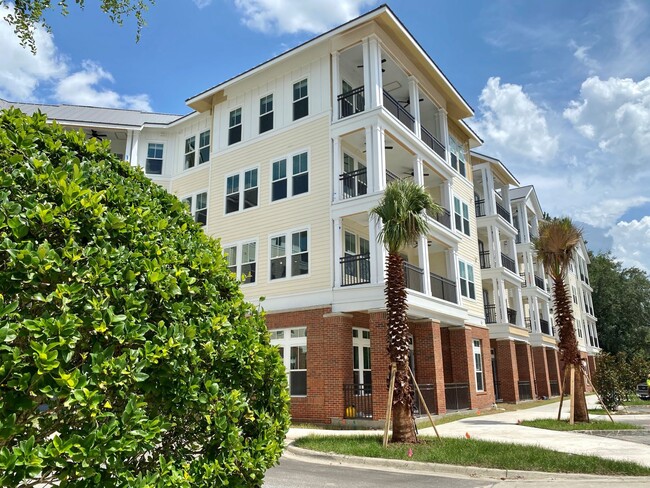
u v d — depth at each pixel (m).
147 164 24.86
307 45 19.59
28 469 2.28
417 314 17.50
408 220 11.86
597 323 59.62
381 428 15.22
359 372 18.05
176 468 3.02
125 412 2.65
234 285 4.09
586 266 57.69
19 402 2.35
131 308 2.90
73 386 2.46
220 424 3.22
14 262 2.55
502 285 28.09
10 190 2.88
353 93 18.91
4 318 2.42
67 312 2.57
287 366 17.80
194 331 3.21
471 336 21.94
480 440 11.84
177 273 3.40
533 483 8.26
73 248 2.82
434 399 17.64
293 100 20.41
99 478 2.47
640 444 11.70
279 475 8.94
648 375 26.22
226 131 22.58
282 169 20.05
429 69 21.39
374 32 18.39
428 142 22.20
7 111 3.71
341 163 18.73
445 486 8.02
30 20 9.57
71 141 4.05
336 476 8.85
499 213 32.09
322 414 16.41
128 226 3.33
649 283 59.78
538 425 15.56
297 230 18.89
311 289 17.89
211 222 21.88
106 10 10.18
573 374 16.17
